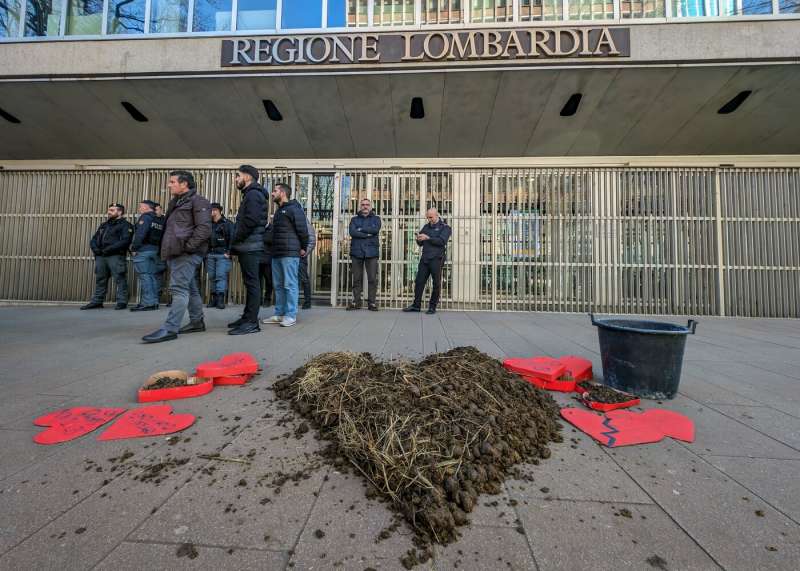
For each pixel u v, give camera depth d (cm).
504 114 798
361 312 706
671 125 796
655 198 780
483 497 151
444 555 122
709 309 764
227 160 938
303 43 741
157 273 739
